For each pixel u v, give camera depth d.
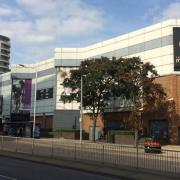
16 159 26.75
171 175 17.42
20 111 100.31
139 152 20.36
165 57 60.03
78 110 81.88
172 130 56.38
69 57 82.25
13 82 103.31
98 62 60.72
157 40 61.84
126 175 18.06
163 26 61.03
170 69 58.91
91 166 21.27
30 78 102.88
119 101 67.56
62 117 82.50
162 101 55.62
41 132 78.50
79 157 24.95
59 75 82.88
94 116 62.34
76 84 61.19
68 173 19.23
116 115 68.00
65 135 73.81
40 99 97.38
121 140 58.88
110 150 22.27
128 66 55.62
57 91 82.94
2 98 117.94
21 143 32.84
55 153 27.27
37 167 21.72
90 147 24.53
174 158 18.39
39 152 28.33
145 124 59.97
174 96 57.41
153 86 53.94
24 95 100.56
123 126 64.31
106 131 69.69
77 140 66.69
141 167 20.06
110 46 72.50
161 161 19.05
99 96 60.69
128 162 20.83
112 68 58.22
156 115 58.50
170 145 55.03
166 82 58.91
